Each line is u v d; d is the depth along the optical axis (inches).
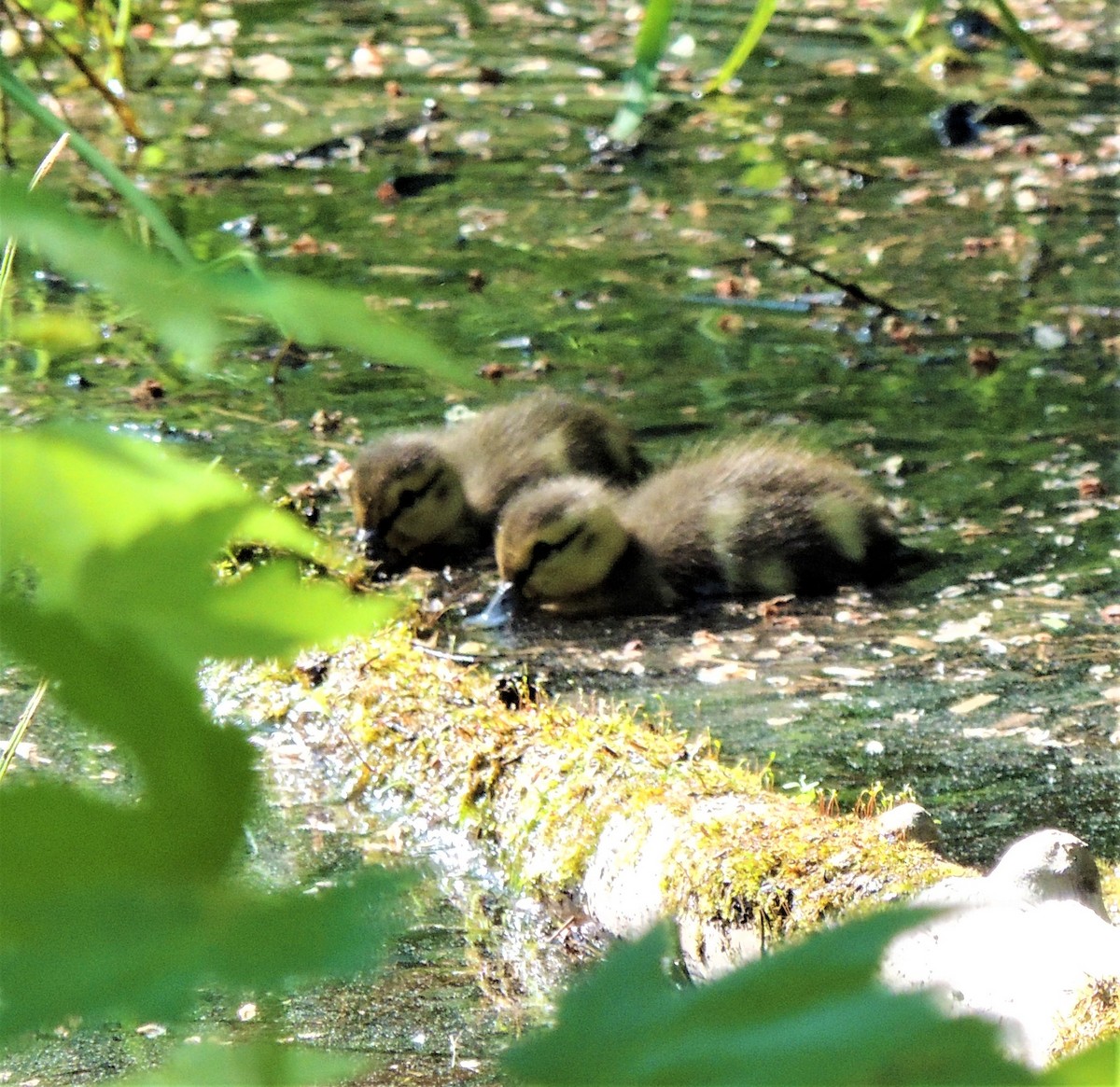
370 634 36.9
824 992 28.5
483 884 338.3
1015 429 601.0
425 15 1179.3
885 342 678.5
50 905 28.5
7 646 29.9
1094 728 407.5
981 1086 27.4
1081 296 725.3
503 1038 274.1
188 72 1041.5
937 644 463.2
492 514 546.0
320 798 365.7
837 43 1117.1
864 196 860.6
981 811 364.8
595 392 634.8
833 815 346.3
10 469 30.3
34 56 317.4
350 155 911.0
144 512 30.8
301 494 540.4
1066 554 514.0
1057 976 223.6
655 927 29.8
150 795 29.9
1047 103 1004.6
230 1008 45.9
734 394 634.2
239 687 404.2
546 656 466.9
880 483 562.3
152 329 33.1
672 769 351.3
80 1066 222.8
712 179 884.0
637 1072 27.6
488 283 737.0
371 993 288.2
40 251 32.4
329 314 34.9
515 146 931.3
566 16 1180.5
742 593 505.0
